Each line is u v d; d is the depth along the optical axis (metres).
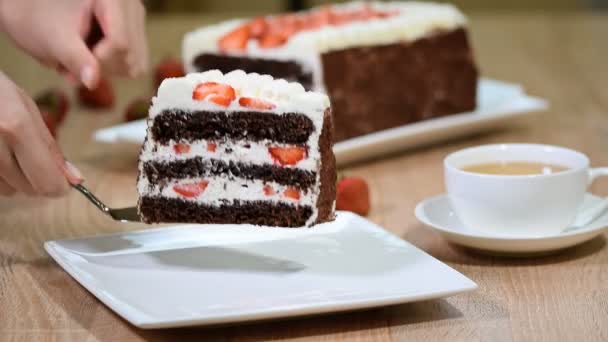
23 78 1.66
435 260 0.91
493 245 0.95
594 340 0.84
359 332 0.86
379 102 1.30
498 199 0.96
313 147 0.93
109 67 1.05
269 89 0.94
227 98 0.94
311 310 0.84
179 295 0.88
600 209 1.01
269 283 0.89
